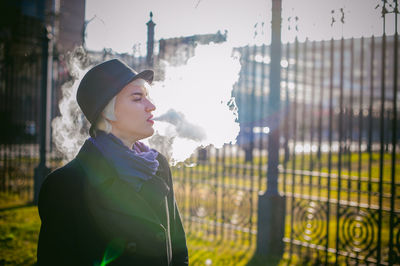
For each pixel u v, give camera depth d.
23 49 7.96
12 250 4.90
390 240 3.99
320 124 4.72
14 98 8.62
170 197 1.77
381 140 4.05
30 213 6.83
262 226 5.03
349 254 4.34
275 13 5.03
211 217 6.00
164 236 1.50
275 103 5.10
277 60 5.06
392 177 3.98
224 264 4.56
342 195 8.56
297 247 5.23
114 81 1.47
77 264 1.34
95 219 1.38
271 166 5.09
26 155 8.54
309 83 7.95
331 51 4.53
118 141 1.52
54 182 1.37
